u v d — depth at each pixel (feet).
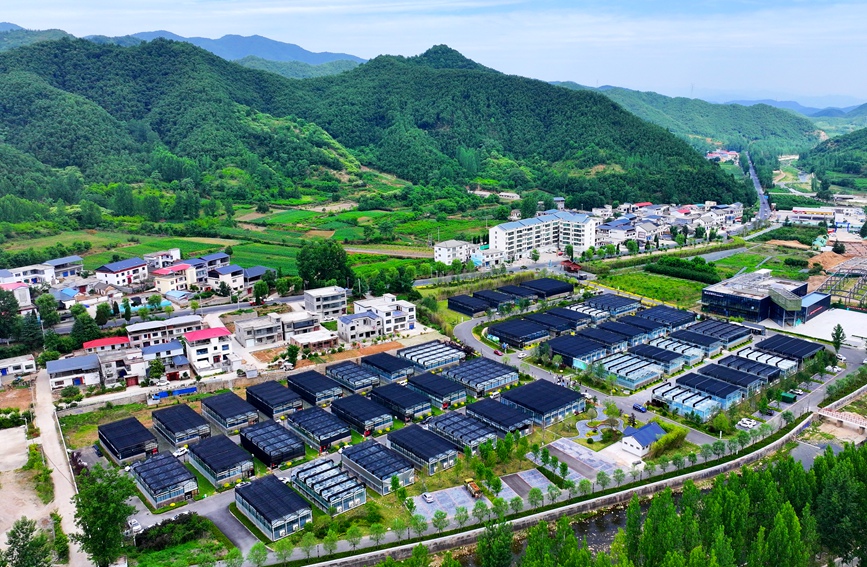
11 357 643.45
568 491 437.17
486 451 453.17
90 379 588.50
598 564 320.50
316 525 395.34
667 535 341.82
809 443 499.10
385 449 471.21
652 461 465.47
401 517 406.82
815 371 605.31
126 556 364.58
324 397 558.97
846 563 372.99
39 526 392.27
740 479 405.59
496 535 355.77
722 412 521.65
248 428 501.15
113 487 364.99
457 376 599.98
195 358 617.21
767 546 340.18
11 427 520.42
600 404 564.30
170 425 503.61
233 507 417.90
